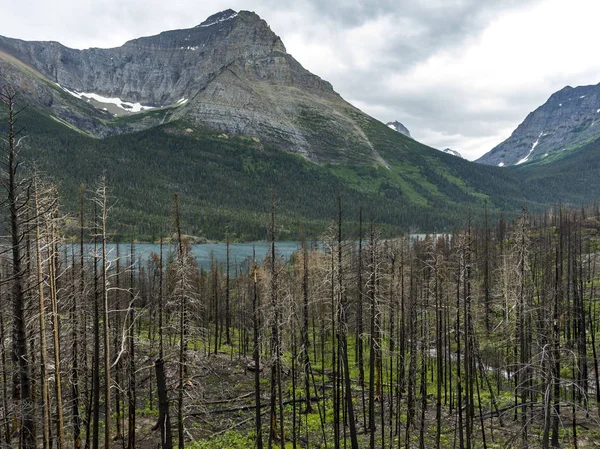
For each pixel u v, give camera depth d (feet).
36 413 70.90
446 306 110.63
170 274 119.14
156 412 118.11
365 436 106.22
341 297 88.28
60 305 76.79
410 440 103.14
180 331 82.84
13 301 61.77
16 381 87.56
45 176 74.18
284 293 114.83
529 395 86.84
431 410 122.31
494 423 109.70
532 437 95.71
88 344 81.05
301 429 110.73
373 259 97.45
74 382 78.33
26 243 62.75
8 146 57.16
